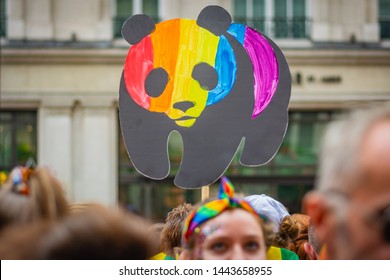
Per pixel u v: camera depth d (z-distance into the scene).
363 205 1.21
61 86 14.84
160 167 4.36
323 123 15.44
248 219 2.26
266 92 4.40
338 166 1.25
